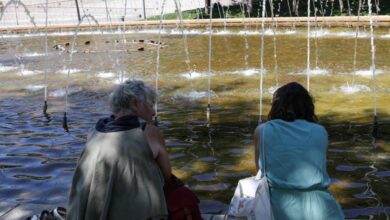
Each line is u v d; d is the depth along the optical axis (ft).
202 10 96.84
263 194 8.81
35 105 28.35
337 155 18.06
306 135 8.88
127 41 63.16
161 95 29.58
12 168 18.19
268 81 32.73
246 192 9.28
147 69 40.06
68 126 23.73
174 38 64.85
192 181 16.17
